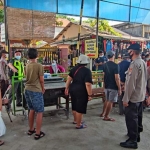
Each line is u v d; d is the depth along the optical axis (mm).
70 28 15625
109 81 4203
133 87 2896
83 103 3783
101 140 3418
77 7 7070
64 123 4203
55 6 6660
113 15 7898
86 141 3377
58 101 4930
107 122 4297
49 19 6828
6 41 6109
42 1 6418
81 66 3812
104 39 11453
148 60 5793
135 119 3059
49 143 3291
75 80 3803
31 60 3428
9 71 5172
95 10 7445
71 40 13273
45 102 4422
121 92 4484
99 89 5422
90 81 3688
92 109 5254
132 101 2984
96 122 4289
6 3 5910
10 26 6254
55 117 4574
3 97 4602
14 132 3725
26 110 4727
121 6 7957
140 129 3322
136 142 3131
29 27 6559
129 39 12445
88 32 12742
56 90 4234
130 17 8320
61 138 3480
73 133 3695
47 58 8102
